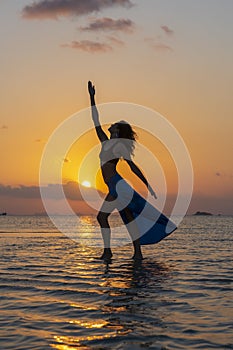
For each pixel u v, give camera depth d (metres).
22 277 8.00
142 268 9.05
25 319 5.11
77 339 4.35
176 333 4.52
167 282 7.40
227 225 54.34
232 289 6.88
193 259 11.20
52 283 7.36
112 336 4.42
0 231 33.38
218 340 4.30
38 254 12.42
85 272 8.50
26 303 5.92
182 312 5.36
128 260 10.44
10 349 4.10
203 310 5.46
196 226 49.34
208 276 8.10
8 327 4.80
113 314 5.25
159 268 9.08
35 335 4.50
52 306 5.72
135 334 4.48
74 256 11.70
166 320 4.99
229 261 10.87
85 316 5.19
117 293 6.45
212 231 33.78
